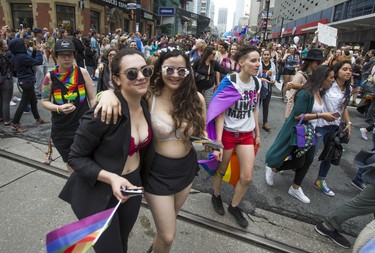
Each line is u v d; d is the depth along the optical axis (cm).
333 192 355
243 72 249
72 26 2127
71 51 261
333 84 340
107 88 378
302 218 296
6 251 223
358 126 677
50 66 1052
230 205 282
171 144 180
